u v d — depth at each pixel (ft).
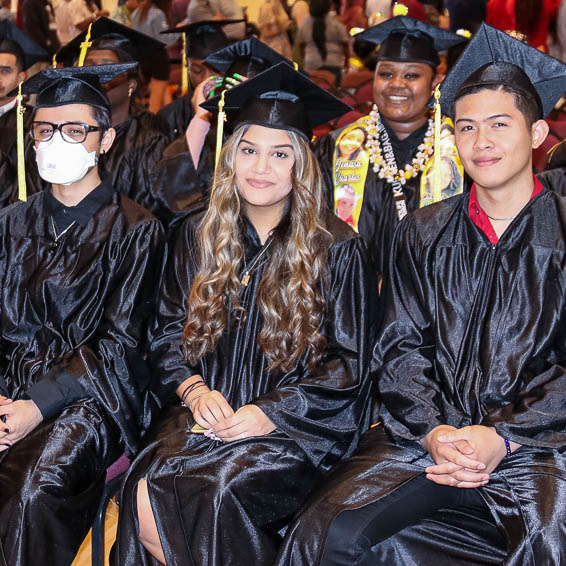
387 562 8.54
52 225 10.72
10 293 10.65
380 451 9.04
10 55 16.15
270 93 10.10
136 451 10.23
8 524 8.87
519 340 8.91
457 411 8.86
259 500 9.02
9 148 15.64
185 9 28.14
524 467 8.44
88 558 11.38
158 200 13.76
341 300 10.00
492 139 8.93
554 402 8.49
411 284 9.71
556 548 7.79
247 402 9.91
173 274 10.59
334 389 9.59
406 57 13.51
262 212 10.23
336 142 13.94
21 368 10.39
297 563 8.38
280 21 27.91
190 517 8.89
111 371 10.07
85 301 10.52
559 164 12.55
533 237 9.03
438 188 10.31
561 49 19.79
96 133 10.64
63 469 9.28
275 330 9.82
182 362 10.07
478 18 21.70
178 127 18.52
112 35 15.71
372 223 13.57
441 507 8.77
